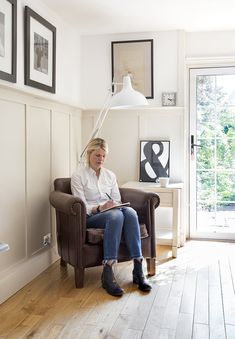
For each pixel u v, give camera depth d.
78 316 2.29
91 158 3.07
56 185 3.15
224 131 4.02
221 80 3.99
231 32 3.90
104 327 2.15
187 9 3.35
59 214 3.01
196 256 3.48
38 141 3.08
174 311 2.35
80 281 2.74
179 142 3.96
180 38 3.92
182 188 3.76
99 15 3.50
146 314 2.31
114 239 2.68
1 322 2.22
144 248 2.92
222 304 2.44
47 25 3.26
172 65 3.96
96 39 4.10
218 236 4.09
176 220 3.46
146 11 3.39
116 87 4.08
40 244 3.14
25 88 2.93
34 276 3.00
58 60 3.58
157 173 3.98
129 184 3.79
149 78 4.00
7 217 2.65
